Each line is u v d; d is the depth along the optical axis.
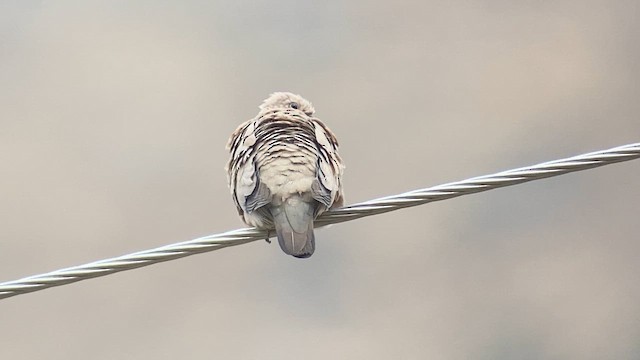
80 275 12.34
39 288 12.30
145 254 12.55
